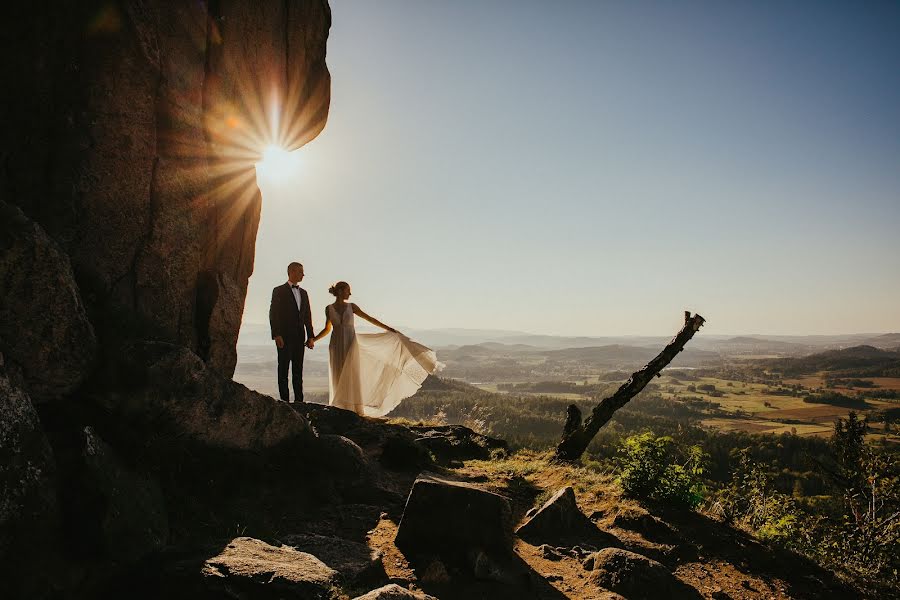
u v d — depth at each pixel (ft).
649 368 30.45
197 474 15.97
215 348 22.25
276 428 18.98
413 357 35.06
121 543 11.24
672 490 21.59
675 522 19.74
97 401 14.48
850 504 36.11
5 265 12.39
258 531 14.24
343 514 16.78
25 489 10.32
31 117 16.51
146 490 13.48
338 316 33.50
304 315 31.63
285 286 31.07
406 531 14.85
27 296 12.85
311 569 11.30
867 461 38.40
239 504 15.93
